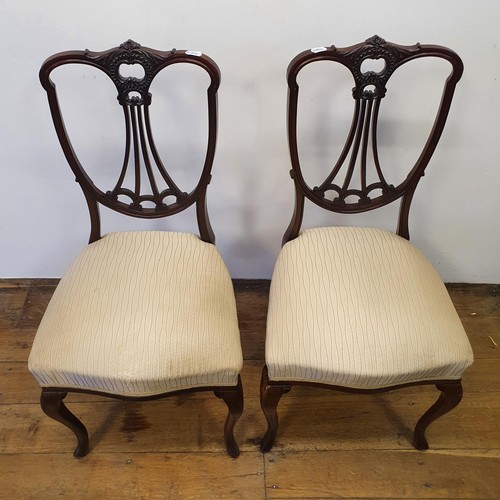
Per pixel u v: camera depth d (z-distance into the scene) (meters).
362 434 1.43
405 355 1.08
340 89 1.26
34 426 1.43
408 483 1.34
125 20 1.15
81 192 1.51
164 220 1.58
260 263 1.74
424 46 1.04
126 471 1.35
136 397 1.12
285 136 1.36
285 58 1.21
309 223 1.59
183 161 1.42
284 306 1.16
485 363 1.60
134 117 1.11
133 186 1.49
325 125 1.33
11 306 1.72
